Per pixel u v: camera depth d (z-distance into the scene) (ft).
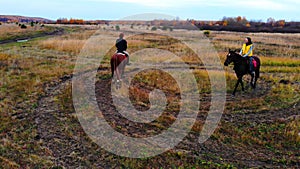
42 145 28.12
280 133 31.48
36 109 36.35
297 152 28.14
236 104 39.34
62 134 30.19
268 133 31.48
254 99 41.27
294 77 53.52
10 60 62.59
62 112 35.42
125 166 25.00
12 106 37.17
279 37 135.85
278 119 34.71
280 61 70.69
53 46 85.71
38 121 32.99
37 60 64.34
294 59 76.02
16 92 42.04
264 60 71.51
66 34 125.39
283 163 26.14
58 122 32.76
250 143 29.66
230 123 33.91
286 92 44.27
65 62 63.16
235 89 43.62
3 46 90.99
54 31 145.79
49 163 25.13
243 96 42.88
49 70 54.85
